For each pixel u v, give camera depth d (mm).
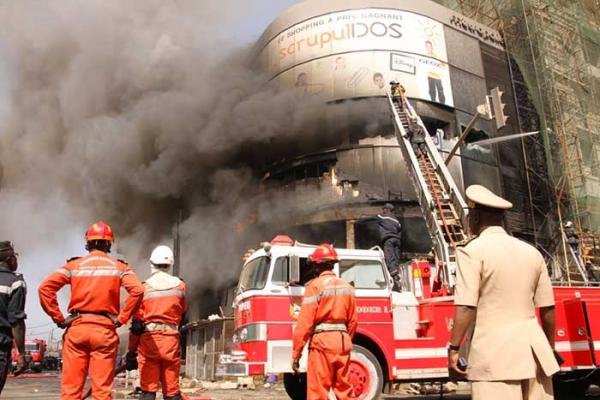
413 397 8602
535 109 25109
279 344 6168
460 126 21719
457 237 7812
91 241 4129
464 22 23797
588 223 23625
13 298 4090
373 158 20359
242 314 6652
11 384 14102
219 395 9102
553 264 22812
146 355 4531
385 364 6438
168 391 4598
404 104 11148
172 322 4680
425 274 7379
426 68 21547
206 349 12359
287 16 22875
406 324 6680
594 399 7621
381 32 21344
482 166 22125
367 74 20844
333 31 21547
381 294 6633
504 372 2293
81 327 3795
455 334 2439
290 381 7102
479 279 2430
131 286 4023
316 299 4055
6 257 4203
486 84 23531
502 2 26906
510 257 2451
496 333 2363
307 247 6703
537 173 24141
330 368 3982
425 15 22344
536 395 2336
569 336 6727
